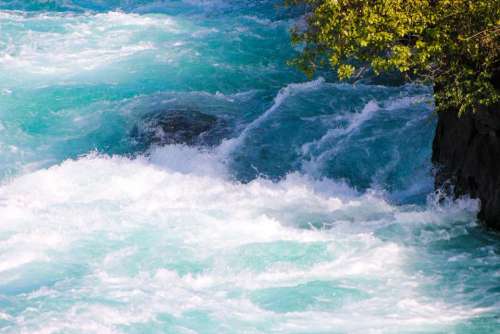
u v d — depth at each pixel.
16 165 31.52
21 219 25.58
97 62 40.47
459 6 22.44
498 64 23.48
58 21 46.75
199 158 31.30
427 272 21.97
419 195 28.09
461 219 25.14
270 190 28.73
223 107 35.34
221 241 23.95
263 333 19.03
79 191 28.23
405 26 22.73
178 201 27.34
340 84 35.25
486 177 24.66
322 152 30.88
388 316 19.73
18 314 19.86
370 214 26.38
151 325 19.34
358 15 23.22
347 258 22.84
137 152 32.41
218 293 20.95
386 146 30.41
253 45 42.53
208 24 47.06
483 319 19.48
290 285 21.31
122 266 22.44
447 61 23.84
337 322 19.50
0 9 54.62
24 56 41.12
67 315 19.75
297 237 24.22
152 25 46.19
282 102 34.06
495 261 22.55
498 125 23.69
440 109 24.84
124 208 26.61
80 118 34.78
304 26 44.03
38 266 22.48
